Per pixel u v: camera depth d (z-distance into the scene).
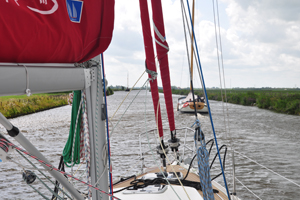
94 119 1.14
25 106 24.44
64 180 1.02
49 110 28.53
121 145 9.71
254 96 37.66
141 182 2.33
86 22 0.99
